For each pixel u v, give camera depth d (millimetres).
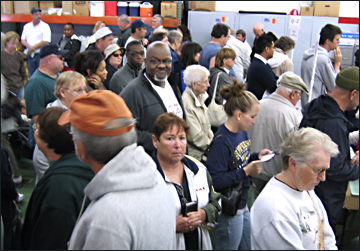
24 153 4398
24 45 6328
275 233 1489
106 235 998
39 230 1339
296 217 1540
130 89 2441
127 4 6930
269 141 2641
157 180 1163
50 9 6930
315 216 1620
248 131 2750
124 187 1067
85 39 5492
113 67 3723
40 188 1393
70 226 1328
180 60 4043
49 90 2895
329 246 1688
